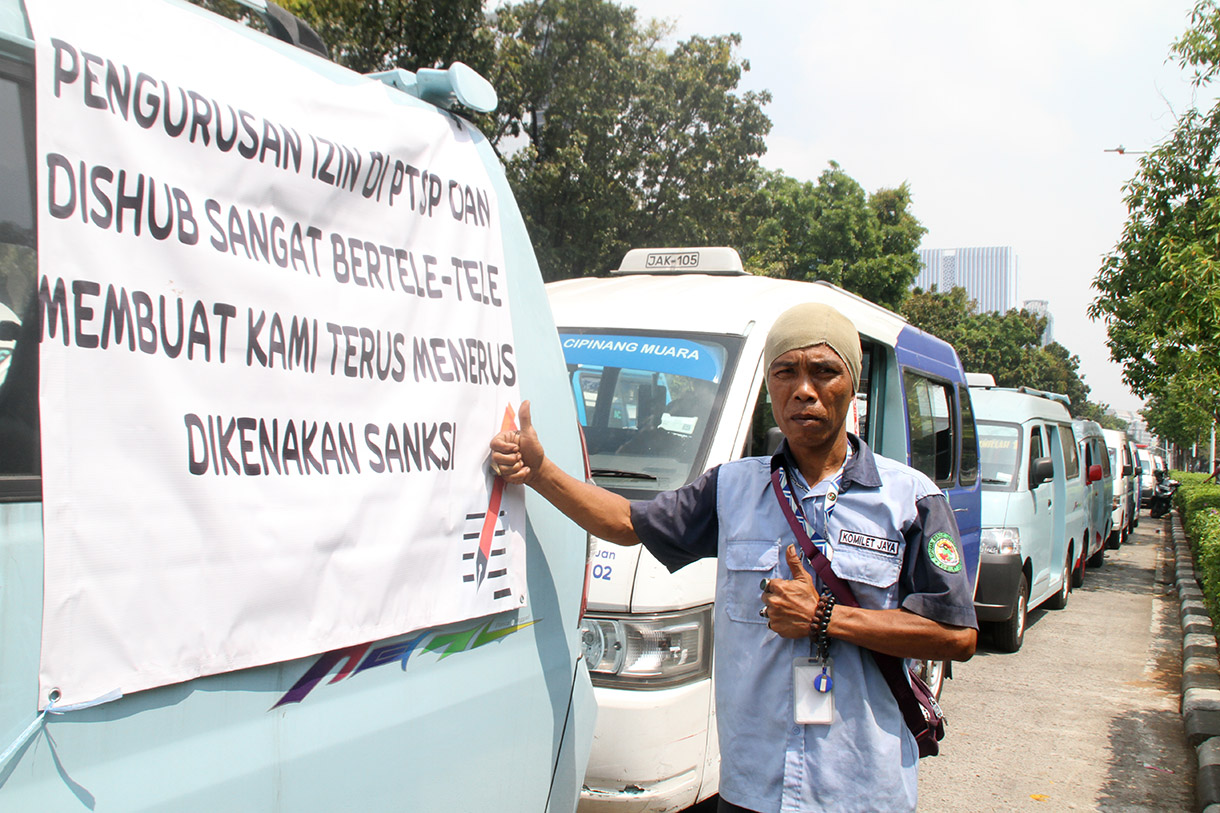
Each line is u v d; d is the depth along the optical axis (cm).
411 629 184
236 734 150
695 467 370
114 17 147
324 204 176
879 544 205
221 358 152
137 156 144
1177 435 3466
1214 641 796
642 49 1934
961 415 663
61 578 127
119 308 139
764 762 205
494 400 214
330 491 168
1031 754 559
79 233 135
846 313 485
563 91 1579
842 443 218
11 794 121
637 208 1889
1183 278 960
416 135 203
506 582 213
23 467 127
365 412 178
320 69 188
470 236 215
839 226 2736
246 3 208
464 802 200
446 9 1256
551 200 1627
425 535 189
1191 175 1100
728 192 2023
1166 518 2925
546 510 235
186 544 143
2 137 130
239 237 158
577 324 444
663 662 320
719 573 221
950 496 607
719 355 407
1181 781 517
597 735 315
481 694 205
